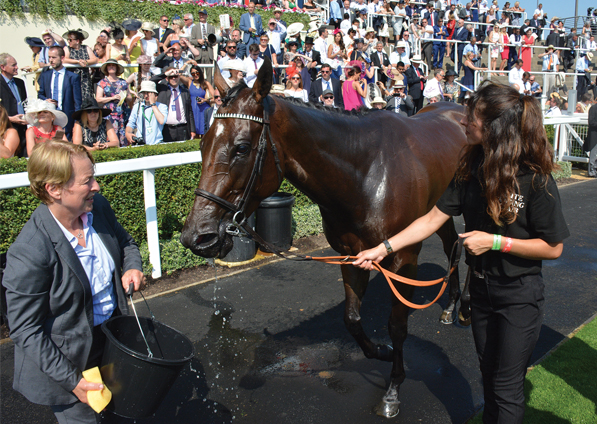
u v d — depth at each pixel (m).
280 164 2.15
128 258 1.99
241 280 4.41
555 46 15.80
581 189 7.89
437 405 2.58
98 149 5.32
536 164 1.64
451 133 3.20
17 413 2.53
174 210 4.89
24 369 1.65
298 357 3.10
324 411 2.54
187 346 1.89
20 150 5.10
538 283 1.76
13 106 5.78
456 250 2.02
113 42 8.32
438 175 2.79
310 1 13.27
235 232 2.05
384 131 2.54
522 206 1.67
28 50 8.61
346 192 2.35
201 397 2.68
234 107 2.02
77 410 1.73
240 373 2.92
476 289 1.89
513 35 14.20
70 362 1.61
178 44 7.52
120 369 1.65
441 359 3.06
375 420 2.46
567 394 2.59
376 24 12.85
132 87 7.39
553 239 1.66
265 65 1.96
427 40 11.99
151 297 4.03
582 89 13.95
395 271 2.45
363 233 2.43
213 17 11.22
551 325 3.43
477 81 11.67
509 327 1.77
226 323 3.57
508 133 1.61
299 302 3.92
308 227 5.63
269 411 2.55
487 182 1.67
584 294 3.96
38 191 1.60
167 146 5.08
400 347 2.53
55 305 1.61
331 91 7.23
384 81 9.84
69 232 1.68
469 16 15.27
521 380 1.79
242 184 2.02
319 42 9.46
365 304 3.91
